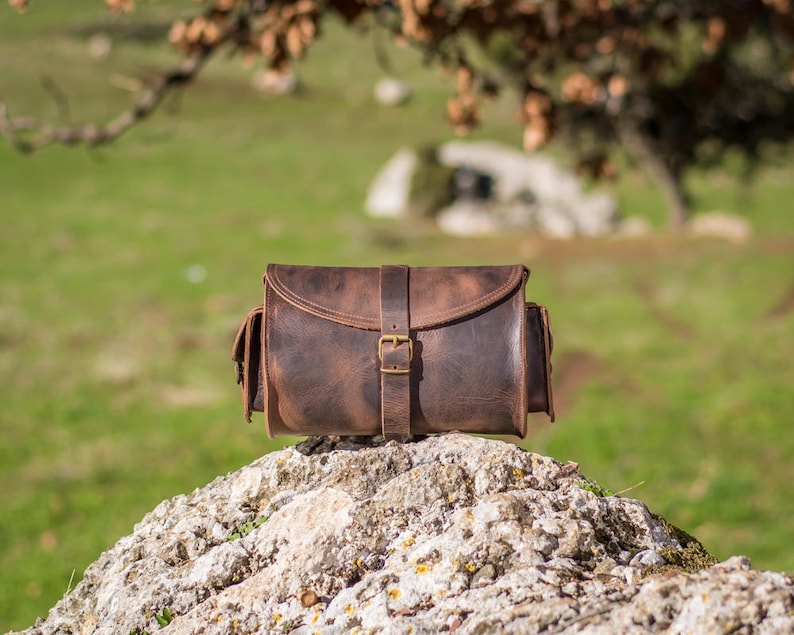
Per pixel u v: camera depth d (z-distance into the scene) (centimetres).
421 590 292
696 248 2595
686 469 1202
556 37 692
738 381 1542
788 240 2717
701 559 323
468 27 657
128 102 4288
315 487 352
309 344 315
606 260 2484
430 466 333
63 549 1045
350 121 4831
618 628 252
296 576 312
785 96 2703
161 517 374
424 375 316
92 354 1748
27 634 345
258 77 5384
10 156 3531
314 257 2542
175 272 2347
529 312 329
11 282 2219
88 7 5953
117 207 3052
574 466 344
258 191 3406
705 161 3114
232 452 1318
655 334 1828
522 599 278
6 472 1259
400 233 2858
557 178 3281
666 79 2400
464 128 676
